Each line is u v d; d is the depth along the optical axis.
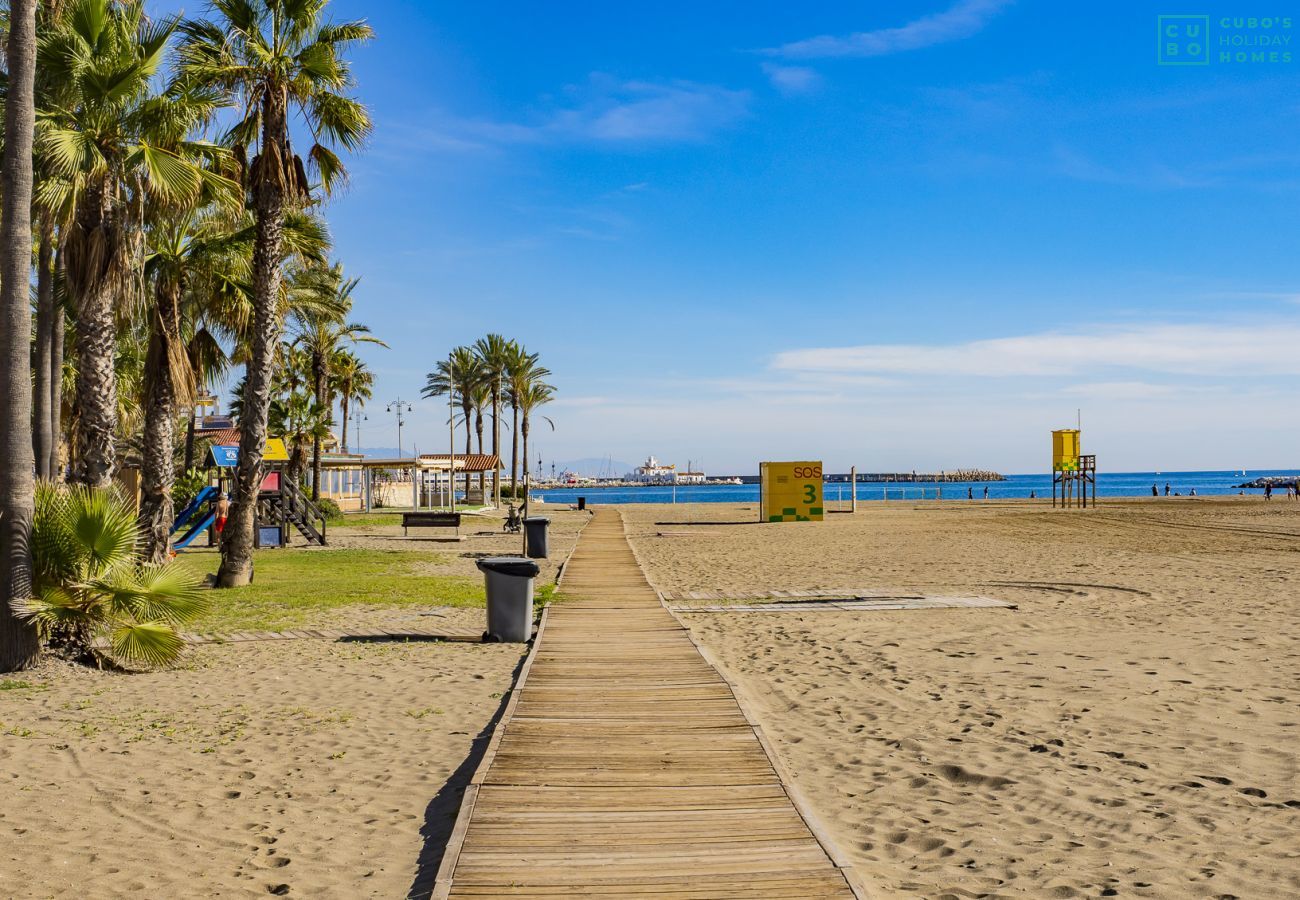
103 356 16.17
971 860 5.30
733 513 60.94
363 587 18.44
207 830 5.77
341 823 5.91
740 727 7.81
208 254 19.03
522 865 4.98
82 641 10.57
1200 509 55.41
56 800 6.25
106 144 15.40
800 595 17.50
